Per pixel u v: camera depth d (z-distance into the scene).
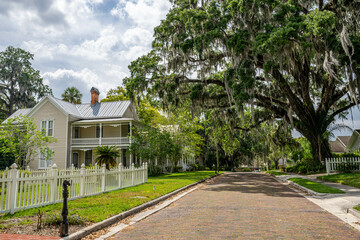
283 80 23.00
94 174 12.50
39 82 58.00
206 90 26.73
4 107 56.41
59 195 10.30
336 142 55.44
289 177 24.83
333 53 17.25
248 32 19.08
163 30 24.55
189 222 7.33
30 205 8.85
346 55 17.67
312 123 24.77
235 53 18.72
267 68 18.83
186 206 10.03
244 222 7.21
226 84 21.58
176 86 24.83
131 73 26.66
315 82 25.69
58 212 8.04
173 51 24.20
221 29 19.70
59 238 5.61
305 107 24.27
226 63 26.17
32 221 7.10
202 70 24.48
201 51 20.14
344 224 6.94
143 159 32.34
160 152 31.50
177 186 16.41
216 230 6.43
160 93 25.20
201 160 60.50
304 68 23.17
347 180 16.94
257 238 5.75
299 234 6.03
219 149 60.62
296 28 16.69
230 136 35.47
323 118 24.80
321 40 17.38
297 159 42.25
